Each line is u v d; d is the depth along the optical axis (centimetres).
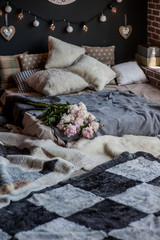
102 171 268
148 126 343
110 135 327
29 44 496
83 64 451
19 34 488
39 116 345
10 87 470
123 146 312
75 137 323
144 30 535
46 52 507
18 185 254
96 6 506
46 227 203
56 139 320
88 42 519
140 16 527
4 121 395
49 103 374
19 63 477
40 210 222
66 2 493
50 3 489
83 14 505
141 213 214
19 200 237
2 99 448
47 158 300
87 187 247
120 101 393
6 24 479
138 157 287
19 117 370
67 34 508
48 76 424
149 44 518
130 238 190
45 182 261
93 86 439
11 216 216
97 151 310
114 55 530
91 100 396
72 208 222
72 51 470
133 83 473
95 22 512
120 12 518
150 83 474
